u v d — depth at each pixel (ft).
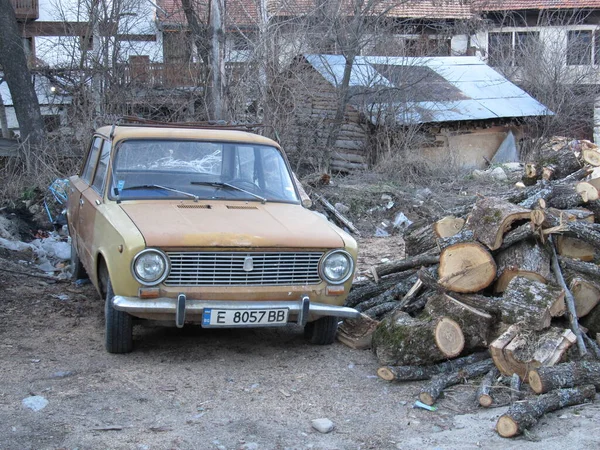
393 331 18.80
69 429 14.65
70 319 22.52
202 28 51.88
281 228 18.93
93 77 49.98
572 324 17.87
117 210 19.30
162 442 14.23
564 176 27.45
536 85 76.74
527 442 14.25
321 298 18.85
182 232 17.76
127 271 17.38
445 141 61.82
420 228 24.80
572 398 15.75
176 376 17.90
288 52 54.24
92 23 51.31
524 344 17.13
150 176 20.76
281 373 18.45
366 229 40.93
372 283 23.25
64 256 31.24
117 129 22.45
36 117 49.42
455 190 50.60
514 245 19.45
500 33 93.66
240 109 49.65
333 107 56.75
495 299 18.51
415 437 14.83
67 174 43.50
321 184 44.62
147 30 58.23
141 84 51.31
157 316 17.90
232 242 17.83
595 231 19.44
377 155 57.62
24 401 15.92
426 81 63.62
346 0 56.13
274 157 22.52
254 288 18.20
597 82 78.07
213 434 14.71
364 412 16.16
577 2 96.68
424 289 21.91
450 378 17.40
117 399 16.33
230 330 21.99
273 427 15.20
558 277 19.06
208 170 21.34
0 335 20.67
